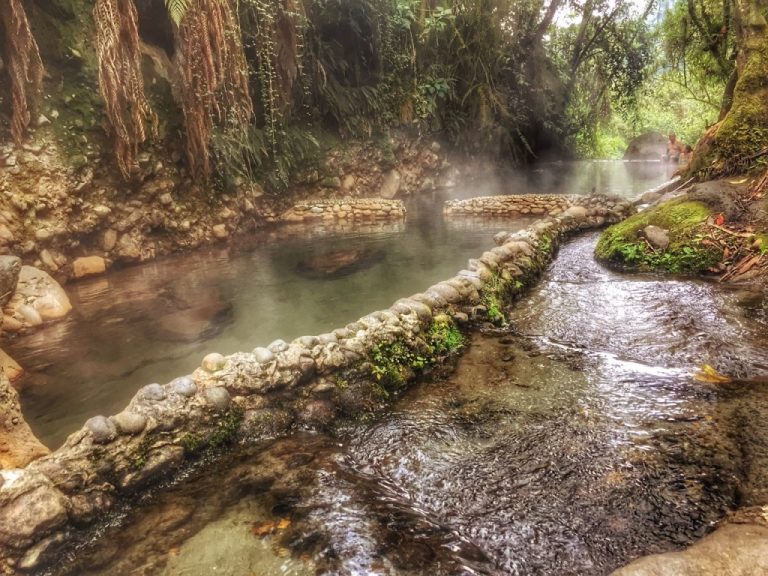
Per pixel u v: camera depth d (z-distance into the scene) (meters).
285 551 1.79
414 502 2.09
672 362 3.11
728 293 4.04
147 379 3.27
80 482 1.99
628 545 1.74
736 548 1.49
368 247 6.99
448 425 2.61
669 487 1.99
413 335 3.29
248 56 8.44
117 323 4.30
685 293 4.14
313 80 10.17
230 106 7.57
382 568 1.69
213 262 6.42
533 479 2.13
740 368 2.93
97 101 6.05
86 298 5.04
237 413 2.57
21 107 5.17
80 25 6.06
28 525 1.77
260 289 5.16
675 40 11.75
